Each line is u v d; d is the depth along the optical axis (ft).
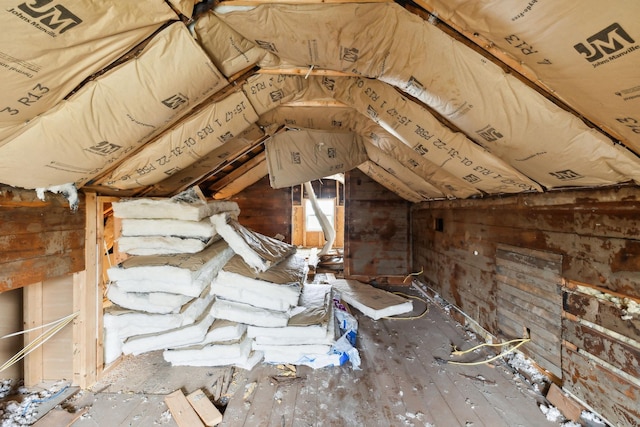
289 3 4.04
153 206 7.22
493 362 7.34
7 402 5.78
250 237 8.57
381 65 5.03
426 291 13.26
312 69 5.82
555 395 5.76
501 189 7.20
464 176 7.32
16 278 4.98
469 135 5.73
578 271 5.55
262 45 4.96
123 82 4.29
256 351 7.44
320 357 7.15
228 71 5.37
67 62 3.61
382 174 12.80
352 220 15.37
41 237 5.42
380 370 7.00
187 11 3.87
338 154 10.30
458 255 10.32
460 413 5.52
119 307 7.02
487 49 3.85
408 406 5.72
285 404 5.78
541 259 6.44
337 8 4.07
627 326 4.64
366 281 15.12
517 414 5.50
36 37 3.11
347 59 5.05
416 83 5.08
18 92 3.59
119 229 8.30
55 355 6.50
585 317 5.39
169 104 5.02
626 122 3.73
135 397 6.02
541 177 5.79
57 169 5.00
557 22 2.96
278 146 10.04
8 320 6.61
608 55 3.00
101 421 5.37
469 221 9.57
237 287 7.22
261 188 18.02
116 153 5.45
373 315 10.18
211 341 7.00
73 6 3.02
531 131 4.71
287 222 18.10
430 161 8.14
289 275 8.12
